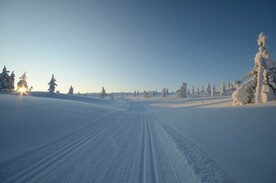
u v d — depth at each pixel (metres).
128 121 17.75
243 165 4.78
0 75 43.12
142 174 4.88
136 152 6.93
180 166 5.38
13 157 5.96
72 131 10.53
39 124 9.76
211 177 4.44
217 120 10.67
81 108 20.20
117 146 7.82
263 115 8.87
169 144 8.15
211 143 7.08
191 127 11.01
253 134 6.61
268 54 16.52
